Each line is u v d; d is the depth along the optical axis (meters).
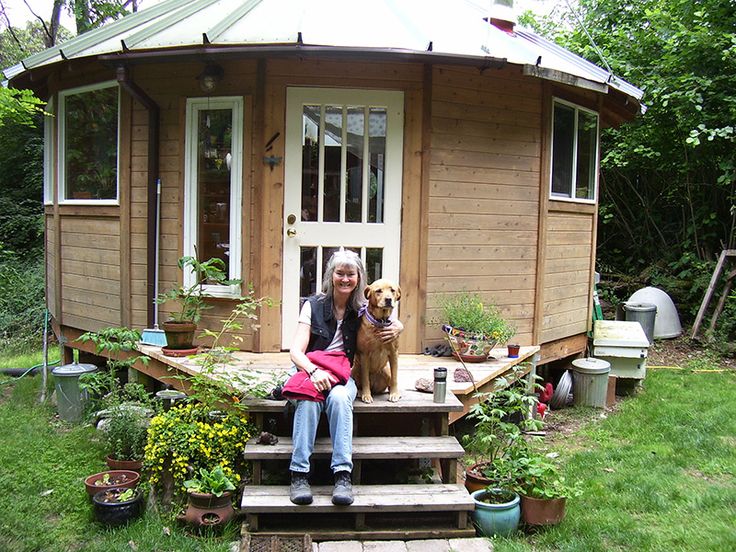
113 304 5.89
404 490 3.64
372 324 3.79
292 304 5.28
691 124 8.62
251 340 5.27
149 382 5.44
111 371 4.82
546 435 5.38
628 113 7.23
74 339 6.47
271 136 5.16
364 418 4.22
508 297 5.82
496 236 5.70
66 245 6.42
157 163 5.50
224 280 4.97
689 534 3.51
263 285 5.22
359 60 5.09
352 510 3.46
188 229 5.41
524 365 5.42
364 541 3.45
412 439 3.89
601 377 6.12
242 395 4.03
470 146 5.49
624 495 4.04
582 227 6.83
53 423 5.51
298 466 3.52
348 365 3.78
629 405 6.26
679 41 8.70
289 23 4.94
